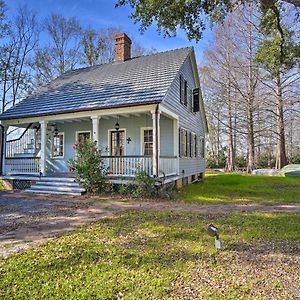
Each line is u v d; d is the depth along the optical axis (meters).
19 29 25.98
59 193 11.23
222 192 12.19
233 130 29.94
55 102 13.31
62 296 3.13
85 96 12.73
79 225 6.26
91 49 30.80
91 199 9.88
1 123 13.98
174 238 5.20
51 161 15.21
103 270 3.80
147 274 3.67
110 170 11.33
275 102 24.91
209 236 5.31
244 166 34.56
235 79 26.88
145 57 15.78
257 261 4.10
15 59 25.52
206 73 28.83
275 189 13.30
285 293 3.17
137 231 5.68
